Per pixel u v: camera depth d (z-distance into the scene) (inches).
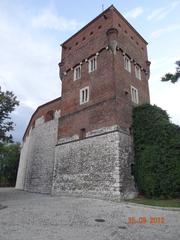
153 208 605.3
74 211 558.3
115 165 776.9
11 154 2393.0
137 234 362.0
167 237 346.6
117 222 446.3
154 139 821.2
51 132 1248.8
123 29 1067.3
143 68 1162.0
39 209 588.1
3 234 348.5
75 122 1010.1
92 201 735.7
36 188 1251.2
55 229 385.1
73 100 1070.4
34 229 382.3
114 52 952.3
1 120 1045.8
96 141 875.4
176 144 768.3
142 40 1233.4
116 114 848.3
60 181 975.0
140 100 1047.6
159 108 885.2
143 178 789.2
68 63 1187.9
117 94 890.1
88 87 1011.3
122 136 834.2
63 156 1007.0
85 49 1104.8
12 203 735.1
